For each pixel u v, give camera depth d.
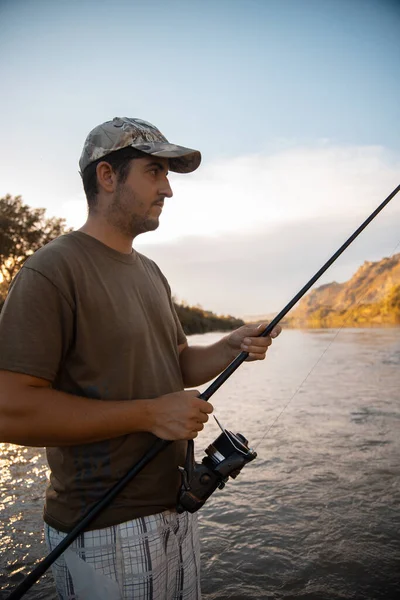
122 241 1.52
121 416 1.33
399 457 3.95
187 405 1.37
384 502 3.14
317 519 2.94
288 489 3.37
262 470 3.73
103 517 1.34
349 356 10.84
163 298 1.64
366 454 4.04
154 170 1.49
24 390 1.26
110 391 1.39
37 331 1.28
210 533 2.79
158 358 1.53
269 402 6.17
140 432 1.43
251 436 4.64
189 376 1.84
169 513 1.46
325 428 4.84
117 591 1.34
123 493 1.37
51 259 1.35
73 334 1.37
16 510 3.08
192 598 1.54
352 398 6.21
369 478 3.53
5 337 1.27
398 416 5.23
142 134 1.48
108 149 1.46
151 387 1.47
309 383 7.46
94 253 1.45
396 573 2.39
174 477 1.49
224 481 1.46
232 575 2.40
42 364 1.28
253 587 2.31
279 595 2.24
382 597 2.21
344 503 3.14
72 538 1.31
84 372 1.38
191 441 1.44
